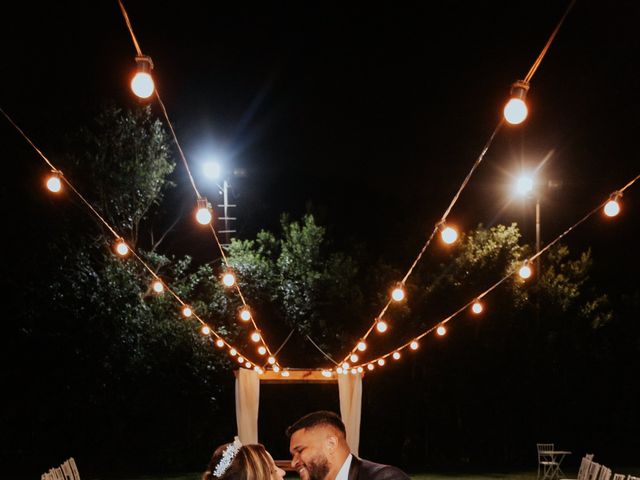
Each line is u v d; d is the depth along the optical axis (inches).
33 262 516.1
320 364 611.8
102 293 541.3
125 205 575.5
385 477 87.7
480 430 634.8
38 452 562.3
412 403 617.0
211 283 613.6
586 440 652.1
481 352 619.2
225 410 600.4
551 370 633.6
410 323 605.3
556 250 637.9
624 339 647.8
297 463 91.4
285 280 628.7
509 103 103.7
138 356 547.8
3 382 532.4
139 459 585.9
